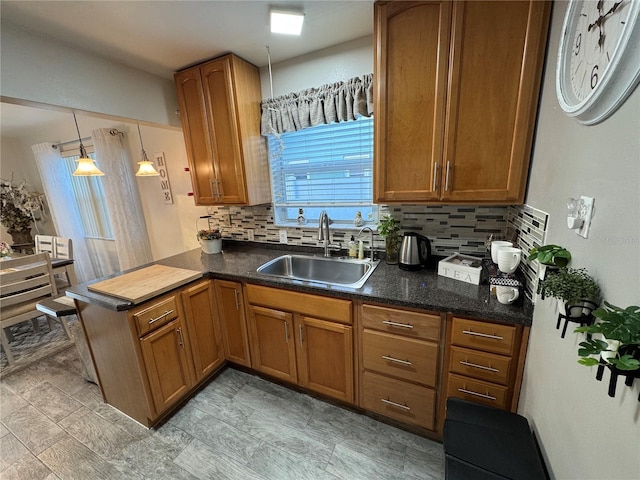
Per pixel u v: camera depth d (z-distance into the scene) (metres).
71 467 1.45
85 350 2.00
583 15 0.77
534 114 1.22
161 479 1.38
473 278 1.48
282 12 1.39
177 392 1.74
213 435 1.60
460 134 1.34
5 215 3.91
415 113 1.41
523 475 0.89
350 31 1.66
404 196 1.52
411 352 1.40
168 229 3.10
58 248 3.27
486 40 1.22
